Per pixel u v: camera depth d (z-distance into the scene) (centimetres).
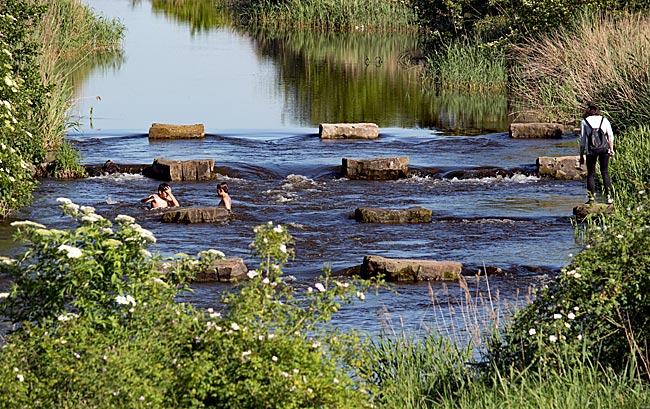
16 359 1286
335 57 8950
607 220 2317
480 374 1617
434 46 8694
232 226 3309
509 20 7900
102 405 1205
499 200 3809
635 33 5900
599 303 1565
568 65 6028
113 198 3753
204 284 2536
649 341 1596
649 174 3756
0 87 3195
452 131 5475
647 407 1408
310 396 1267
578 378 1513
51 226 3228
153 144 4953
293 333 1379
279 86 7188
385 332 2088
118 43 9694
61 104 4681
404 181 4209
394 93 6931
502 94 6900
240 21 12294
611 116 4988
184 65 8262
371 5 11356
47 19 5519
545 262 2812
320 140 5150
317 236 3175
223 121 5738
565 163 4250
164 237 3120
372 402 1445
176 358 1313
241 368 1299
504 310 2262
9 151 3145
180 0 15775
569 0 6900
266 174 4272
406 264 2620
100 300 1386
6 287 2402
